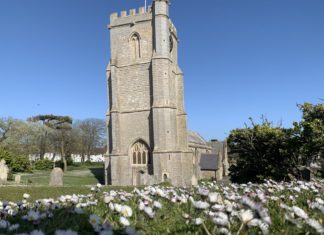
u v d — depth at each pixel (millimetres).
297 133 25641
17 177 32969
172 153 40062
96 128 87688
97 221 2979
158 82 41219
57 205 4504
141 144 42219
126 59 43969
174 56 47219
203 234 2947
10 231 3008
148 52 43000
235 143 29141
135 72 43344
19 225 3270
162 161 39625
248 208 2725
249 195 4223
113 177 41500
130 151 42625
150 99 42250
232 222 3107
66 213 3916
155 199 5055
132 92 43281
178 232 3135
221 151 70375
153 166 39969
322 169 23922
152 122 41531
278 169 26109
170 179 38906
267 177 26109
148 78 42625
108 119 44375
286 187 6723
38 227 3301
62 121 74688
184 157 43906
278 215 3520
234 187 7168
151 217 3369
